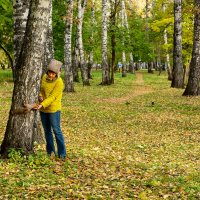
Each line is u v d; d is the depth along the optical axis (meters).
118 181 7.16
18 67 7.98
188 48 41.12
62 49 41.22
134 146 10.85
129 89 33.53
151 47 47.19
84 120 15.71
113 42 40.66
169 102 22.31
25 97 7.92
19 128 8.00
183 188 6.80
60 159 8.52
